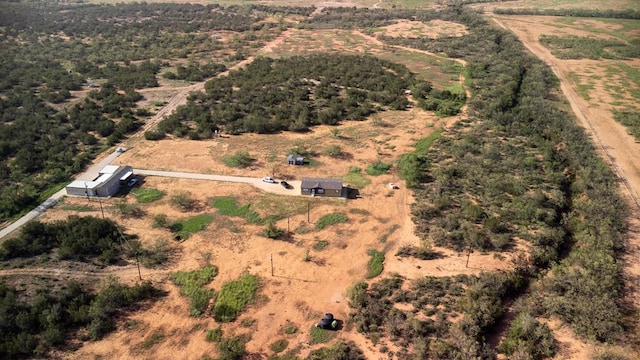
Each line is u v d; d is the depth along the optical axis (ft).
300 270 188.96
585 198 236.02
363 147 293.43
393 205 232.94
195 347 154.71
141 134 312.91
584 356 149.79
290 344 155.53
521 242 200.85
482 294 168.66
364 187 249.14
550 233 203.00
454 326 156.35
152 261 192.03
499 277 175.32
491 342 156.66
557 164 265.13
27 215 222.48
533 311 167.32
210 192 243.19
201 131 310.86
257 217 223.10
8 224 215.51
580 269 180.86
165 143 298.76
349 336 157.69
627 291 176.55
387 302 169.99
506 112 337.31
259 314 167.94
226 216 223.92
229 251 200.13
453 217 214.69
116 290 171.83
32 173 261.65
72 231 201.46
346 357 148.25
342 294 176.45
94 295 172.45
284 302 172.96
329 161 276.21
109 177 244.22
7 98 359.87
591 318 160.15
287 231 213.05
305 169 267.18
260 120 320.70
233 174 261.24
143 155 282.15
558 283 175.32
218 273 187.42
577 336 157.28
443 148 289.12
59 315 160.35
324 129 321.32
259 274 186.80
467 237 201.77
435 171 259.80
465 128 319.88
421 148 290.56
